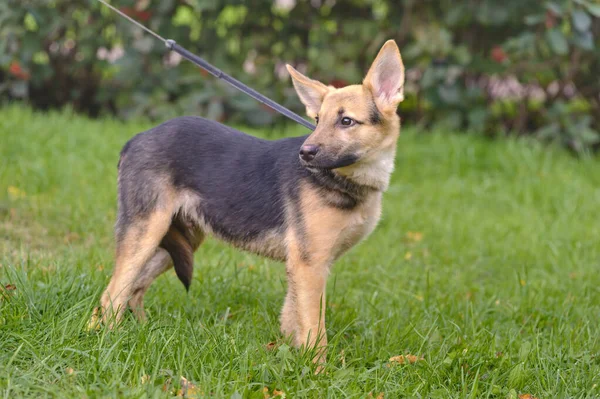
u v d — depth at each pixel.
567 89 4.80
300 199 2.74
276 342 2.77
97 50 4.60
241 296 3.02
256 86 4.54
